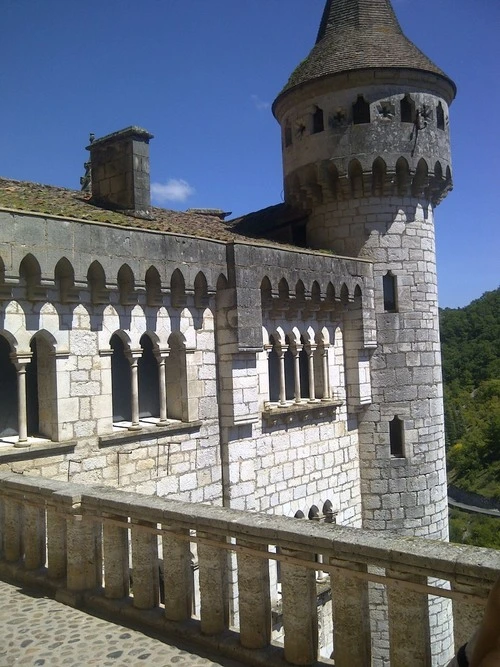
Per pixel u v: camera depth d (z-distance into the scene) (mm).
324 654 19094
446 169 25234
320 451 22531
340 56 24312
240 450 18906
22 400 13906
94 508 8648
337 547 6289
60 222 14055
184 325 17656
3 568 9891
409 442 24562
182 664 6891
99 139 20344
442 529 25297
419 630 5883
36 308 14164
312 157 24734
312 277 21188
